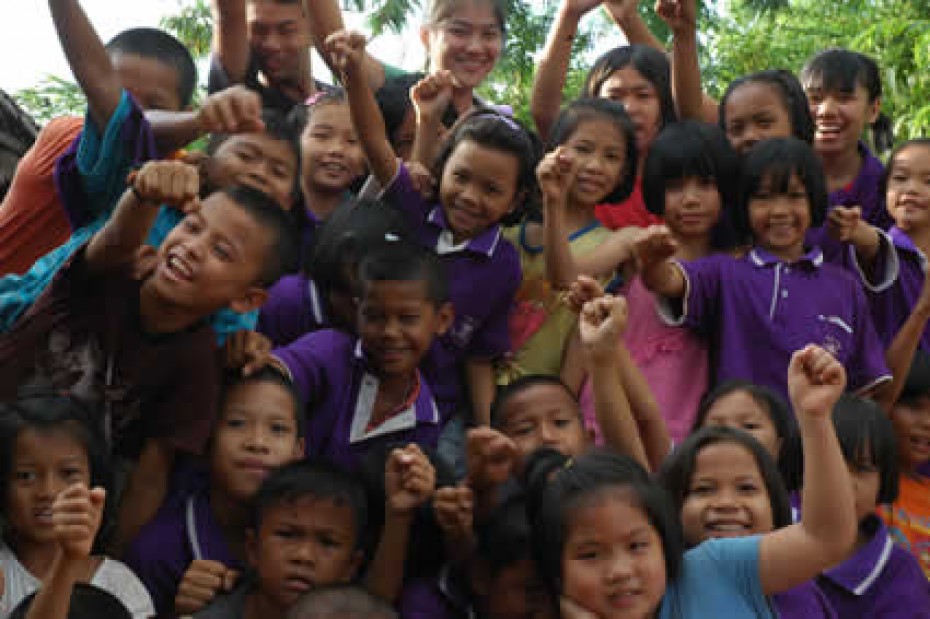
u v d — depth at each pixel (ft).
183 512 10.41
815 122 15.42
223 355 10.63
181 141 10.55
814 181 12.84
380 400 11.37
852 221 12.84
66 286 9.84
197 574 9.68
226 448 10.30
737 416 11.23
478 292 12.50
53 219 11.76
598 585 8.71
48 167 11.73
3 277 11.66
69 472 9.48
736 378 12.37
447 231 12.75
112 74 10.34
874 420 11.54
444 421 12.38
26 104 24.25
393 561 9.54
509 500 9.83
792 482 11.38
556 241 12.23
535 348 12.94
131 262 9.84
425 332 11.05
